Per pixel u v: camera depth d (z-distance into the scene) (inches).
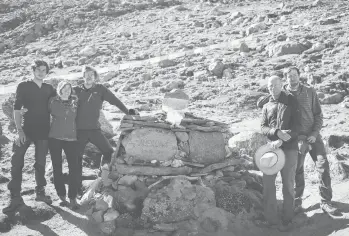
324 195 232.2
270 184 225.8
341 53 595.8
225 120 425.1
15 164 238.1
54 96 242.8
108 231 219.3
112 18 1087.6
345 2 925.2
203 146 253.3
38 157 242.2
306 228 222.1
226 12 1013.2
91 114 245.9
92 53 787.4
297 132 227.3
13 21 1064.2
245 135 320.8
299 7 921.5
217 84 553.6
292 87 232.2
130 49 803.4
